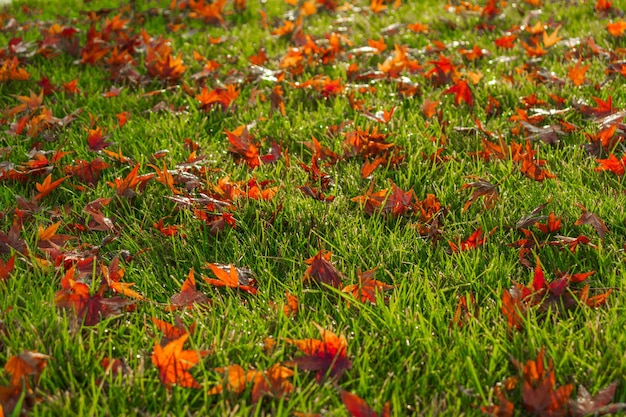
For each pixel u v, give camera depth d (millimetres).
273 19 6020
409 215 2719
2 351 1938
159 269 2416
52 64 4793
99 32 5207
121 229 2605
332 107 3918
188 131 3588
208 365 1897
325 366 1812
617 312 2049
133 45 4973
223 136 3613
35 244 2457
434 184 2893
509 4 6066
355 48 5137
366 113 3541
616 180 2861
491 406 1661
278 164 3117
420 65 4613
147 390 1772
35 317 2031
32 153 3195
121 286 2133
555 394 1637
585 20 5469
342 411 1678
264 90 4199
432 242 2492
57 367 1852
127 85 4379
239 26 5926
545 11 5844
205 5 6234
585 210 2504
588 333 1921
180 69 4352
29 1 7152
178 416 1676
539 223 2508
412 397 1784
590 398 1657
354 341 1970
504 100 3877
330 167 3143
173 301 2168
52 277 2289
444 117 3684
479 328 1996
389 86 4172
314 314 2096
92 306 2061
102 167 3094
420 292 2215
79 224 2678
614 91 3811
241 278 2273
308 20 6055
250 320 2078
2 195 2902
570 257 2379
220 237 2609
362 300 2162
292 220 2643
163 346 1911
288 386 1760
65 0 7164
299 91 4137
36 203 2803
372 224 2629
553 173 2969
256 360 1922
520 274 2314
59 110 3906
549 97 3805
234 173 3062
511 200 2752
